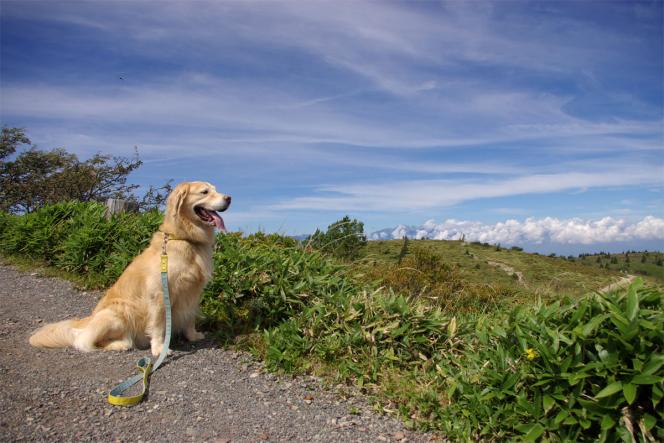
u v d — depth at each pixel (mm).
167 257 1904
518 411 1394
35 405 1401
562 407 1309
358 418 1562
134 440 1286
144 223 3541
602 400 1221
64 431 1283
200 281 1989
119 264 3078
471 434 1455
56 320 2408
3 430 1239
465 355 1917
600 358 1275
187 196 1964
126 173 7242
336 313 2182
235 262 2574
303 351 1990
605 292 1489
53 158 8305
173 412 1464
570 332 1373
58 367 1732
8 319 2348
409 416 1587
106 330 1912
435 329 2059
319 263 2846
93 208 4086
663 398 1195
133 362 1829
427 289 3309
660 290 1410
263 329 2262
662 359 1174
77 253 3312
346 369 1839
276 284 2453
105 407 1450
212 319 2303
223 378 1764
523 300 3033
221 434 1367
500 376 1466
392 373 1858
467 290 3406
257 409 1548
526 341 1487
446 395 1673
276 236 3572
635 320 1228
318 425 1487
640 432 1189
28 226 3799
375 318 2131
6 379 1564
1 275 3291
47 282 3162
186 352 1984
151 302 1901
